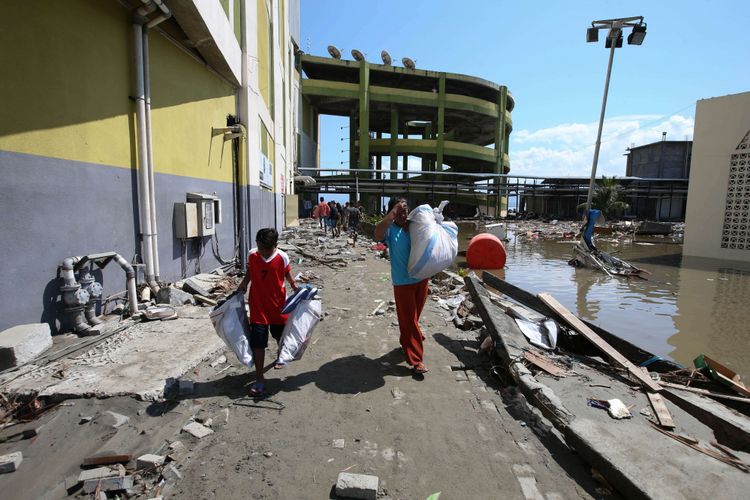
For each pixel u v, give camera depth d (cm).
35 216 435
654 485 256
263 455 299
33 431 307
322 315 676
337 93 4725
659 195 4653
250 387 404
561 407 351
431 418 360
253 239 1130
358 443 319
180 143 744
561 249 2169
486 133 6562
